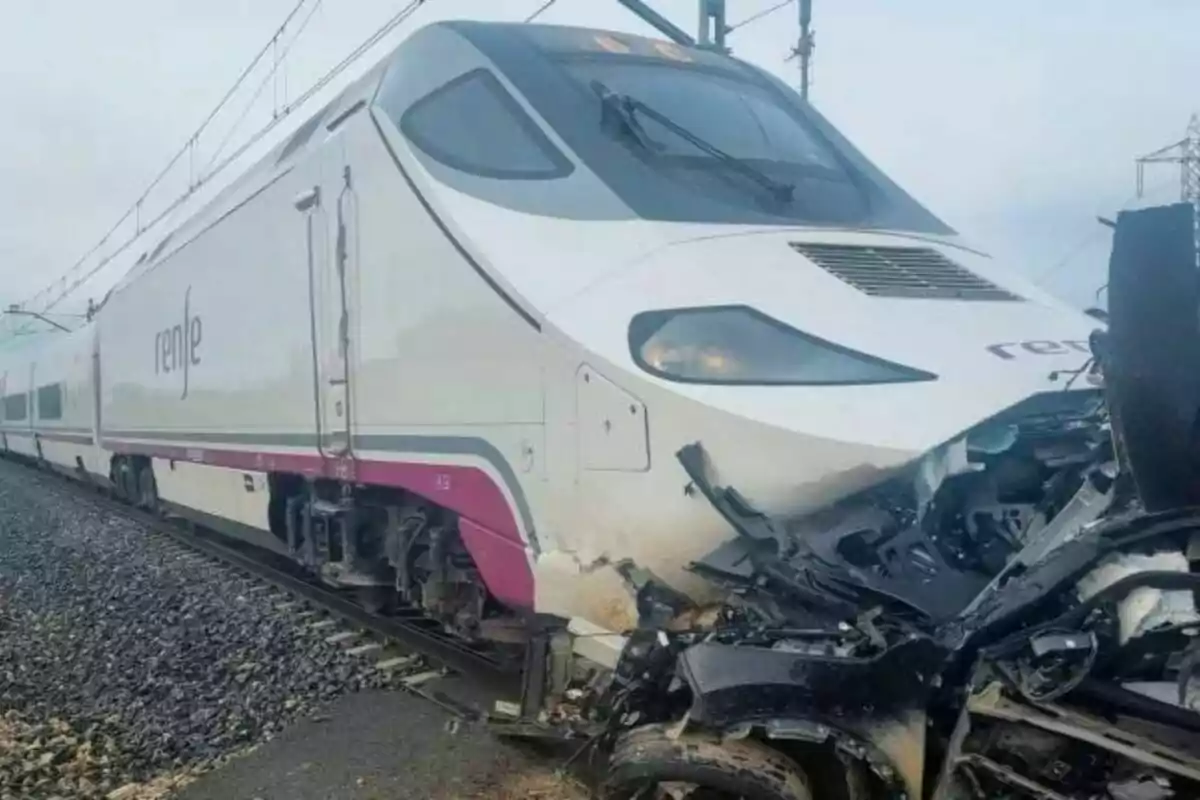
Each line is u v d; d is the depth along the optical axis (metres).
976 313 4.95
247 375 9.41
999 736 3.34
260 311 9.04
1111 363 3.12
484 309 5.50
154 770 6.01
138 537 14.32
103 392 17.86
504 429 5.37
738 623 4.06
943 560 4.07
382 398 6.65
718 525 4.38
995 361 4.53
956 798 3.33
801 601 3.96
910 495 4.25
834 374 4.42
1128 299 3.07
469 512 5.76
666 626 4.44
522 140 5.78
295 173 8.18
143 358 14.30
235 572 11.24
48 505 19.30
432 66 6.50
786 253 5.09
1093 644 3.13
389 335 6.54
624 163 5.49
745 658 3.56
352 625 8.43
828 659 3.48
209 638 8.38
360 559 7.82
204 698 7.04
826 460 4.21
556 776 5.15
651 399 4.52
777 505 4.30
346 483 7.79
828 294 4.80
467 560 6.49
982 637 3.40
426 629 8.10
